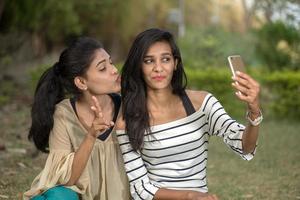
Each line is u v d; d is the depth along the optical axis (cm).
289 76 1121
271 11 1689
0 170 642
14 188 557
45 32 1839
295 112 1124
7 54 1655
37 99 361
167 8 2603
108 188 357
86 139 331
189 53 1433
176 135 343
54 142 356
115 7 2028
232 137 338
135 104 342
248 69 1185
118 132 349
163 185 345
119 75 360
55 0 1562
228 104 1137
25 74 1675
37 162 693
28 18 1561
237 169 685
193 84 1154
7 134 899
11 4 1534
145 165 353
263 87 1156
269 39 1373
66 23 1706
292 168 688
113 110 365
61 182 341
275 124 1054
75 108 361
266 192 573
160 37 338
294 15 1482
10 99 1345
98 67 348
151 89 346
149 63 339
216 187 595
